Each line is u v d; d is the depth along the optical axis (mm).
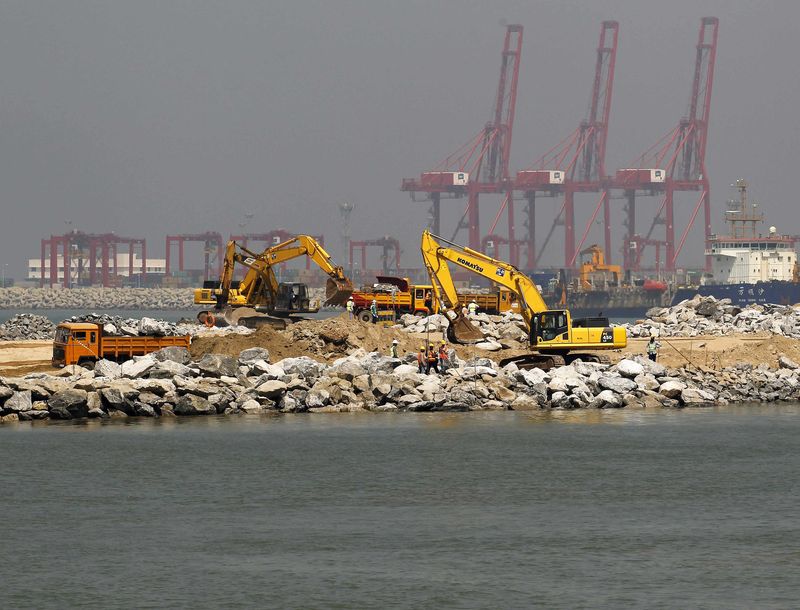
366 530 59219
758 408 102812
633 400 102000
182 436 84562
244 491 67750
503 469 74188
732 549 55625
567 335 107500
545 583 50281
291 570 52094
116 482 69750
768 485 70000
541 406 100500
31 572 51781
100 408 92812
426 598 48281
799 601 47812
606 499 66188
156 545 56156
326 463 75500
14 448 79812
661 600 47906
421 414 96062
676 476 72438
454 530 59156
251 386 98062
